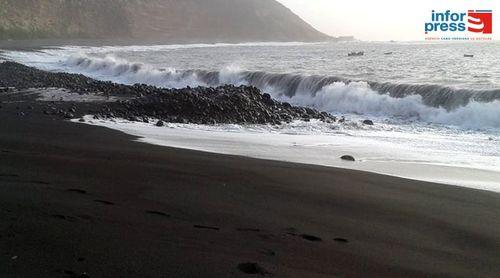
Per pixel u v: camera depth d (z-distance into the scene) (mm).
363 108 15734
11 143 9391
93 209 5375
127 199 5969
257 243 4719
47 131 11195
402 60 34656
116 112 14266
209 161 8641
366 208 6234
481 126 12742
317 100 17219
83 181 6699
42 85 21062
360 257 4551
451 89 14289
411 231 5426
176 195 6332
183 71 24594
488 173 8414
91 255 4039
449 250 4887
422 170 8617
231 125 13148
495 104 12812
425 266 4434
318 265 4262
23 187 6113
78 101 16469
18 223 4656
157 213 5480
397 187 7340
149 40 104375
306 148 10461
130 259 4027
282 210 5977
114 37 111062
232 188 6879
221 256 4273
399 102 14969
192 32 132875
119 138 10766
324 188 7133
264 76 20406
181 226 5070
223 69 24422
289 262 4273
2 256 3867
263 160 9016
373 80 18094
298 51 57656
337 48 69500
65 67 33344
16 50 47625
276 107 14867
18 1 94750
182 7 139000
